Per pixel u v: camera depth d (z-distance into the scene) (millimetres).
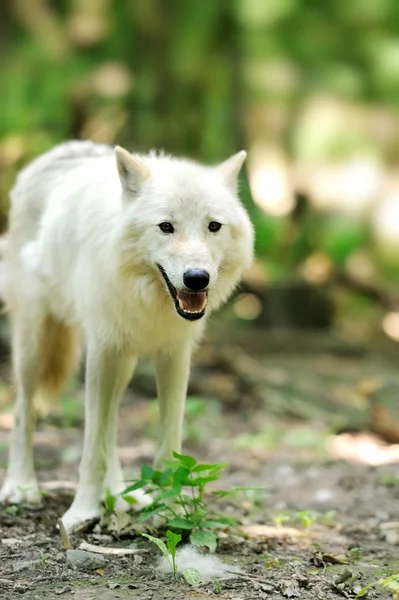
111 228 6797
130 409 13336
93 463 7066
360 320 21344
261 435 11742
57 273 7637
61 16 24969
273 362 16672
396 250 27797
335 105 31797
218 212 6551
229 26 24969
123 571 6055
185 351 7227
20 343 8117
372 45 30219
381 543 7305
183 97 22766
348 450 11523
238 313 19578
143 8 23312
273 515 8102
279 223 20922
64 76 21703
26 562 6094
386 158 32062
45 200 8164
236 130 23828
